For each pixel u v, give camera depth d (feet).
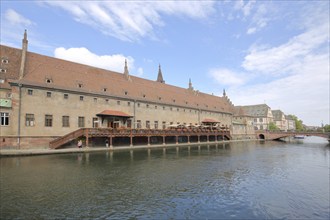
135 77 183.42
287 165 80.69
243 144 187.32
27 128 103.91
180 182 54.03
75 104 121.70
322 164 83.56
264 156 105.60
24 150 97.19
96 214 34.65
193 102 211.00
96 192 44.96
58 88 114.62
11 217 32.86
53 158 84.48
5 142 97.60
